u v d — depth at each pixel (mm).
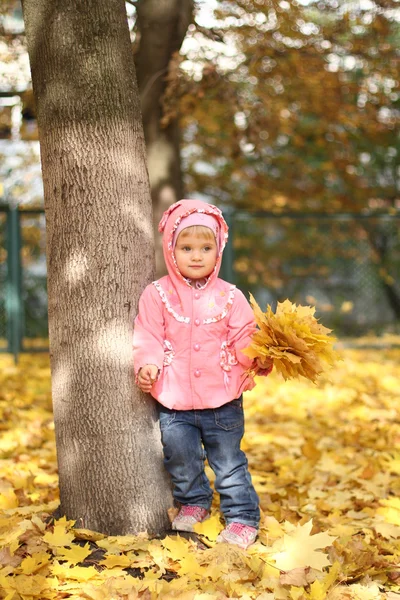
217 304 3229
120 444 3186
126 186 3240
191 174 13820
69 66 3180
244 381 3219
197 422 3215
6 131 11758
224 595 2684
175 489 3277
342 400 7117
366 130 11734
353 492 4156
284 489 4145
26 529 3193
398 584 2953
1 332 9422
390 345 10281
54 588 2734
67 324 3207
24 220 9469
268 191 13805
